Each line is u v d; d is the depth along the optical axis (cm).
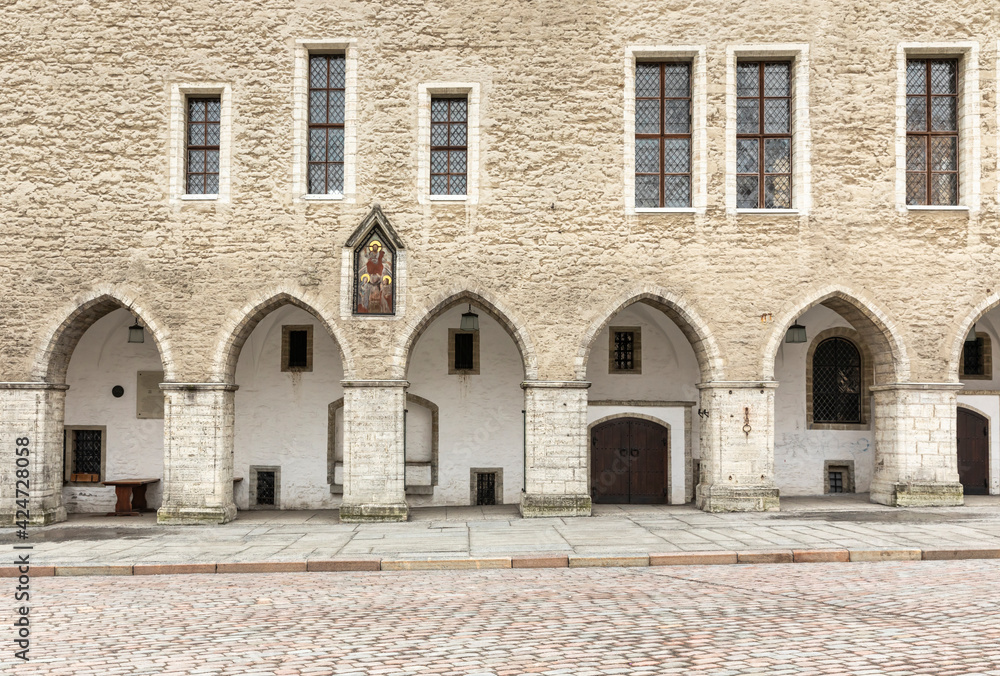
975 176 1770
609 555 1256
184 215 1755
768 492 1727
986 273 1759
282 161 1764
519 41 1781
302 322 1994
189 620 906
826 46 1780
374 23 1781
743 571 1168
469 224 1755
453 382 1992
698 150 1773
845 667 699
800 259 1755
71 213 1753
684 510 1803
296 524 1697
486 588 1068
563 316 1744
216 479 1720
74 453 2009
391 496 1717
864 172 1769
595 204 1761
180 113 1773
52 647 796
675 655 739
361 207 1761
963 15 1781
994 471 1975
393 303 1742
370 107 1773
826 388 2033
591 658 732
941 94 1820
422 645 784
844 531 1452
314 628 859
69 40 1775
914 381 1752
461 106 1808
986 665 702
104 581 1168
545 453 1728
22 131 1762
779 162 1808
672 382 1998
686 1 1784
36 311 1744
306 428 1983
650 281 1752
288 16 1781
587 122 1773
